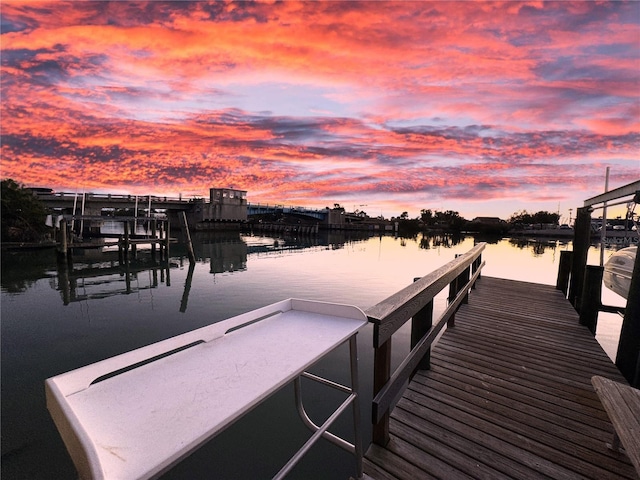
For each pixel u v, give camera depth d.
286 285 14.52
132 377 1.26
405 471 2.21
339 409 1.88
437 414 2.85
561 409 2.94
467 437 2.55
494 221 81.12
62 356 6.72
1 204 28.62
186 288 13.87
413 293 2.46
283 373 1.31
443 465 2.26
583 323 5.21
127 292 13.09
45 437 4.04
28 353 6.85
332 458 3.54
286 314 2.11
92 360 6.52
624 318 3.77
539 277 17.09
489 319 5.55
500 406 2.97
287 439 3.86
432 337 3.16
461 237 63.09
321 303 2.11
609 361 3.94
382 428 2.42
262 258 25.22
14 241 27.98
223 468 3.43
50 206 44.56
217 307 10.77
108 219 20.95
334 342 1.64
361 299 12.04
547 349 4.29
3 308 10.64
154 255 23.86
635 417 1.89
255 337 1.71
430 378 3.49
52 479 3.42
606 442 2.51
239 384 1.22
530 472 2.21
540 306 6.35
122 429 0.95
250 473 3.36
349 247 36.28
